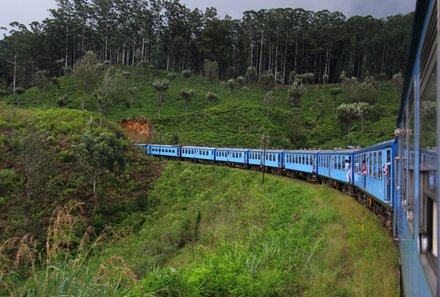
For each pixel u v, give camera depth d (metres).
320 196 20.12
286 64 109.50
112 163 29.50
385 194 12.09
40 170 26.89
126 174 34.53
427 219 2.61
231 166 40.41
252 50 110.31
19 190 27.16
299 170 28.98
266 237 13.34
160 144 53.28
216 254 10.88
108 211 27.50
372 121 64.38
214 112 67.88
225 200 26.23
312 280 8.91
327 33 105.56
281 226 15.97
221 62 105.44
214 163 43.03
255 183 29.22
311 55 107.50
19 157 31.77
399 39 96.00
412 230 3.66
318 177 26.64
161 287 7.04
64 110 51.12
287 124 66.44
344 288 8.34
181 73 98.81
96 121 47.72
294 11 108.19
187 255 15.47
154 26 106.88
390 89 84.38
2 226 22.28
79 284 5.20
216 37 105.19
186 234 20.03
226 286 7.79
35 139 27.33
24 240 5.55
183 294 7.08
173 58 106.44
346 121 61.25
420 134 3.06
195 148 45.00
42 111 50.25
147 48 107.75
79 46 104.00
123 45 100.94
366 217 14.13
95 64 61.78
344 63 105.19
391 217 11.76
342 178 20.61
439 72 2.03
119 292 5.89
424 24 2.72
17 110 47.72
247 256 10.00
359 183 17.48
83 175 30.48
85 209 27.00
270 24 106.69
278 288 8.15
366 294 7.88
